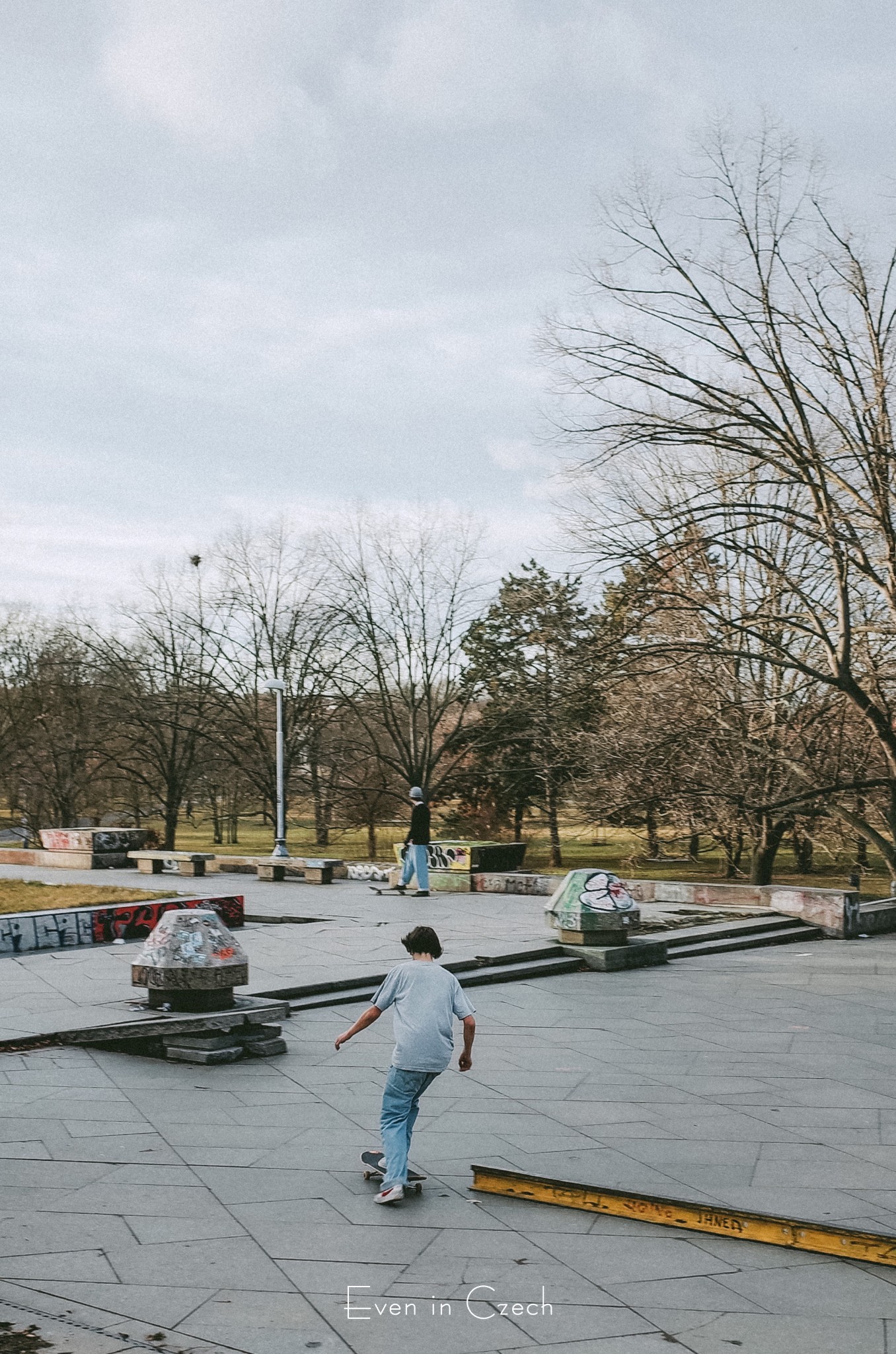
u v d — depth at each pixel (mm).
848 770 25125
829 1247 5359
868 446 18797
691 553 20938
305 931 15930
